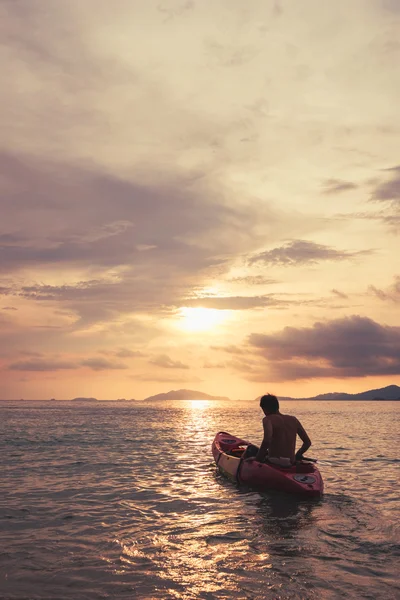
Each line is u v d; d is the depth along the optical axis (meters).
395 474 12.16
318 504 8.67
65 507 8.42
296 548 6.07
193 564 5.50
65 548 6.11
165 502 8.88
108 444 20.59
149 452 17.47
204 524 7.30
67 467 13.46
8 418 49.72
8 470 12.86
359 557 5.71
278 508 8.37
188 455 16.62
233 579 5.02
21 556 5.79
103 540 6.46
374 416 57.22
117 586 4.85
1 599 4.54
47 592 4.71
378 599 4.50
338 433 27.70
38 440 22.61
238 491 9.93
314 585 4.85
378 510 8.19
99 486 10.48
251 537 6.59
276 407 10.39
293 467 9.92
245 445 15.41
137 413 70.00
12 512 8.04
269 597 4.57
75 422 41.72
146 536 6.64
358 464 14.05
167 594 4.65
